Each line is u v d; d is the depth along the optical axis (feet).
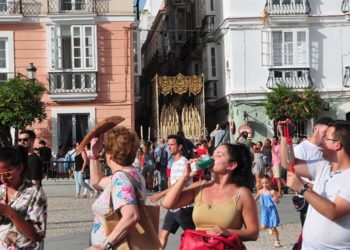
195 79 148.87
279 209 77.61
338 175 23.24
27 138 41.75
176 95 152.66
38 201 24.38
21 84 122.21
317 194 22.93
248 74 141.18
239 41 141.08
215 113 162.50
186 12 184.44
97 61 139.33
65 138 139.54
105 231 22.79
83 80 138.62
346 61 142.31
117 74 140.56
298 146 31.96
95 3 138.92
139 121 211.41
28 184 24.70
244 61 141.18
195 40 167.84
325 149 23.71
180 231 59.00
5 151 24.27
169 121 148.77
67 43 139.33
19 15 136.15
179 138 44.32
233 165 24.82
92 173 26.50
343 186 22.74
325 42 142.31
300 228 62.03
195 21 173.06
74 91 137.90
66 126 139.54
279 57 140.97
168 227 41.81
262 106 141.08
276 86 139.03
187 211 40.57
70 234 58.34
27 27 138.31
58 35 137.59
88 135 26.35
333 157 23.56
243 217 24.73
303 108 133.80
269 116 134.82
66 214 73.56
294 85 140.46
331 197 23.07
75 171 92.43
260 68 141.38
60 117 139.44
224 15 146.20
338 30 142.31
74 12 137.49
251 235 24.47
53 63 137.59
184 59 183.93
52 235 57.82
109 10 139.85
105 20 139.95
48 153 94.89
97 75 139.44
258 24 140.97
